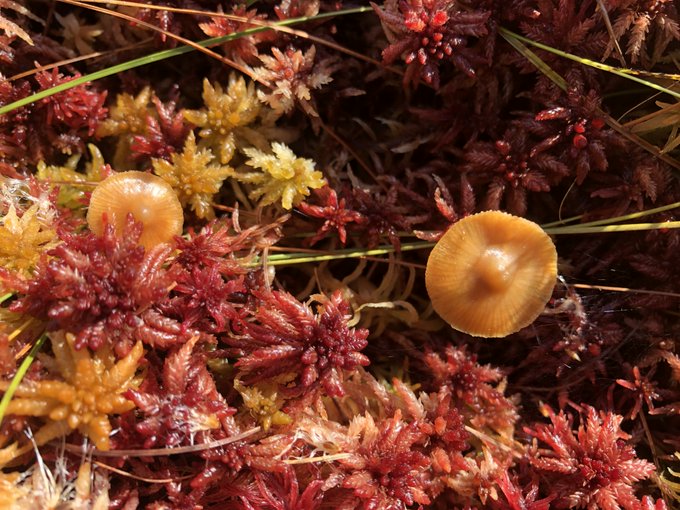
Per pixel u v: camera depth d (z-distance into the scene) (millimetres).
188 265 172
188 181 177
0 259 169
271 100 179
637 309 180
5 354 161
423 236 178
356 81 186
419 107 185
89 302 159
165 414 160
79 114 179
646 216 180
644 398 178
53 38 185
